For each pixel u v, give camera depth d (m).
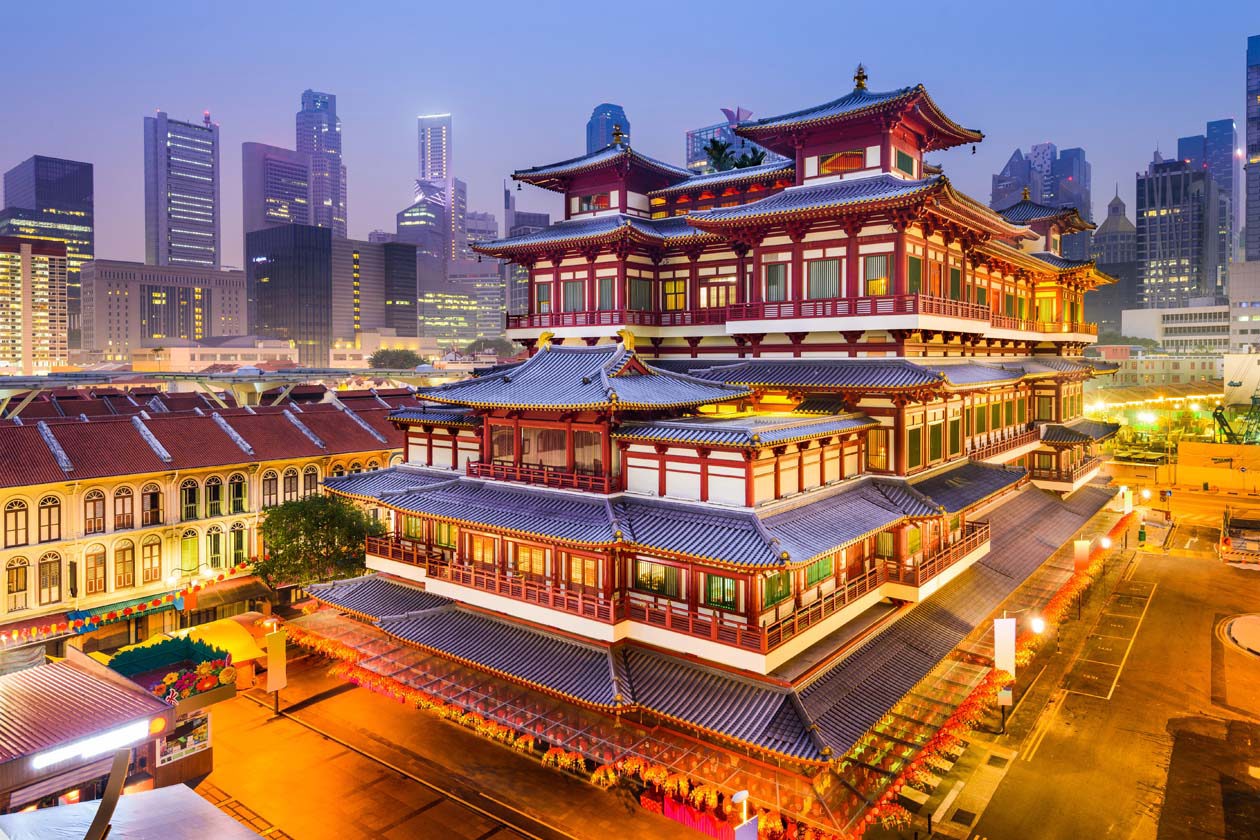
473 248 63.34
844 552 41.81
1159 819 36.94
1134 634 60.75
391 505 47.22
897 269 45.59
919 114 49.09
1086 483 80.12
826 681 36.44
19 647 50.66
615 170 61.06
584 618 38.19
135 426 61.88
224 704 49.34
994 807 38.00
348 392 95.94
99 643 56.25
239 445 65.00
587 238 56.72
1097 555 68.75
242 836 22.09
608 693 36.06
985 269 61.19
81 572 54.41
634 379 42.81
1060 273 74.19
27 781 29.94
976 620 45.53
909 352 47.41
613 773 37.75
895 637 41.56
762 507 36.91
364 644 48.28
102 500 56.03
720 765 35.19
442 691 42.25
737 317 51.47
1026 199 81.06
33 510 52.84
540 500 42.75
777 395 50.06
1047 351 77.19
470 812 37.81
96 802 23.55
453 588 44.50
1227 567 79.00
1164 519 99.31
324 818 37.31
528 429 45.38
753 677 35.38
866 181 49.06
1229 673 53.19
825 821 31.33
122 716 33.56
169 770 38.69
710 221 49.56
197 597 59.00
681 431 38.72
